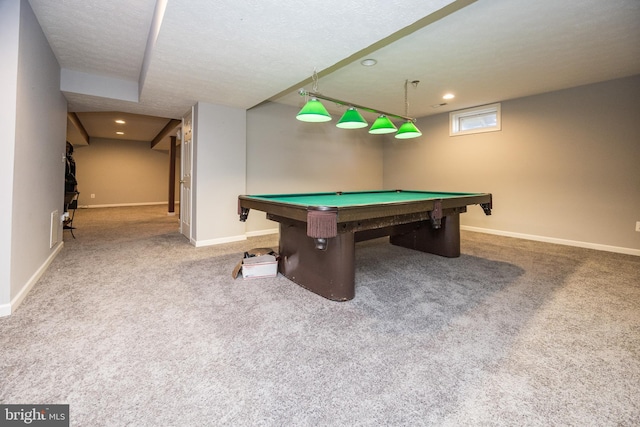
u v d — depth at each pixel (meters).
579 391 1.26
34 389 1.24
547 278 2.69
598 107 3.76
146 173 9.64
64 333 1.70
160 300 2.18
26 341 1.61
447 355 1.52
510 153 4.57
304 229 2.44
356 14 1.83
